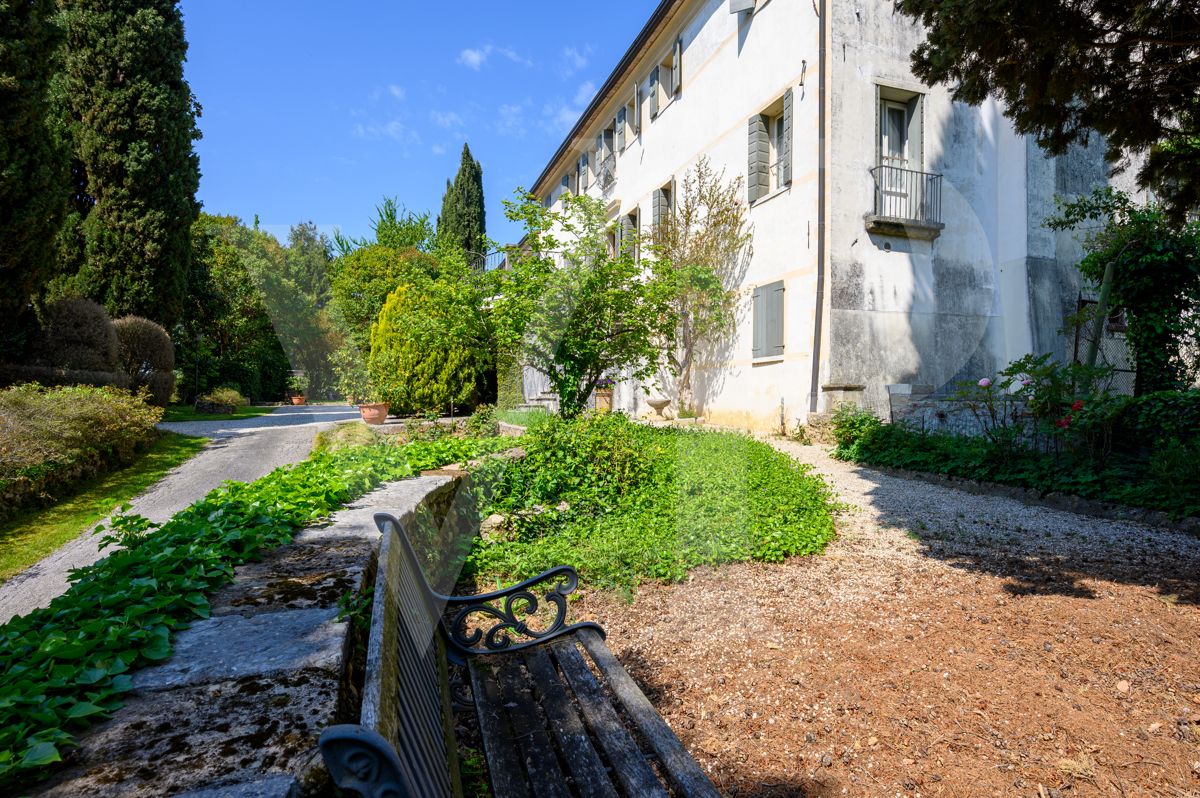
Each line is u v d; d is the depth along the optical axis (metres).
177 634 1.48
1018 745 2.06
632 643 2.57
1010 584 3.43
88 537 4.77
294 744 1.03
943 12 3.61
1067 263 7.83
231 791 0.91
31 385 6.83
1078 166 8.34
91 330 8.97
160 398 7.89
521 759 1.65
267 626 1.53
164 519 4.47
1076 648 2.68
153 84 10.01
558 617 2.40
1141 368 7.43
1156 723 2.18
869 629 2.79
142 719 1.11
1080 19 3.62
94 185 9.86
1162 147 4.74
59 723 1.06
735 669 2.42
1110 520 4.84
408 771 1.01
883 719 2.18
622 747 1.67
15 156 8.20
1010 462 5.70
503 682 2.08
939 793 1.85
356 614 1.63
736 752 2.02
